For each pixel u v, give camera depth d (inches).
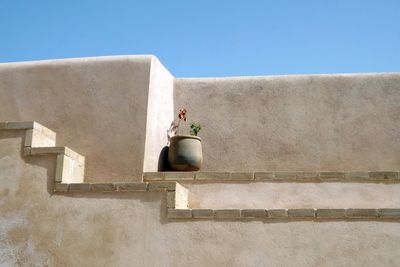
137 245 255.4
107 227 260.5
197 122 354.3
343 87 350.6
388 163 336.5
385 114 343.9
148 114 316.5
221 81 360.5
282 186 294.2
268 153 343.9
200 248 249.1
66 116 325.4
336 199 290.0
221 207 293.3
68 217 265.7
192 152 318.0
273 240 244.7
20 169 277.0
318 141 343.0
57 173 272.4
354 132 342.6
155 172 304.5
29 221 269.6
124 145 313.3
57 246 263.4
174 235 252.8
